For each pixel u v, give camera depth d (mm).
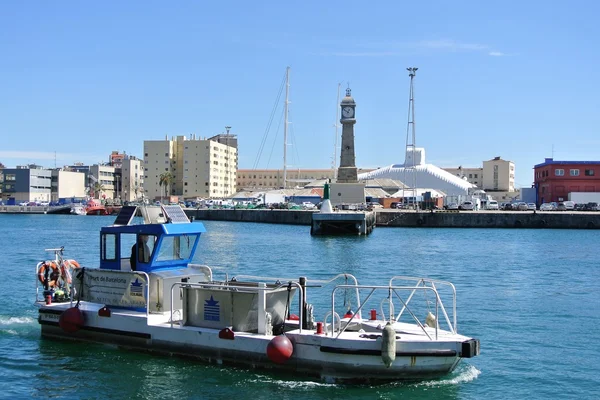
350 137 172375
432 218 131625
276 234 107938
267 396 19531
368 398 19453
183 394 19859
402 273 52719
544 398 20562
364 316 31047
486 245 84438
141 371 21641
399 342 19688
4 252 71875
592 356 25391
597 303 37938
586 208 149500
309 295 37344
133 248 24297
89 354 23469
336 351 19859
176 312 23266
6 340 25781
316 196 187625
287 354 20109
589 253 73125
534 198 189500
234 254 70000
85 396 20125
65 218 183500
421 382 20328
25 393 20438
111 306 24500
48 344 24938
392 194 197250
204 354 21719
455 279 49094
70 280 26859
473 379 22141
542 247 81375
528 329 30203
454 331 21281
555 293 41969
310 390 19938
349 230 106875
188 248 25109
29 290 40688
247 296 21375
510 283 47031
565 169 166375
